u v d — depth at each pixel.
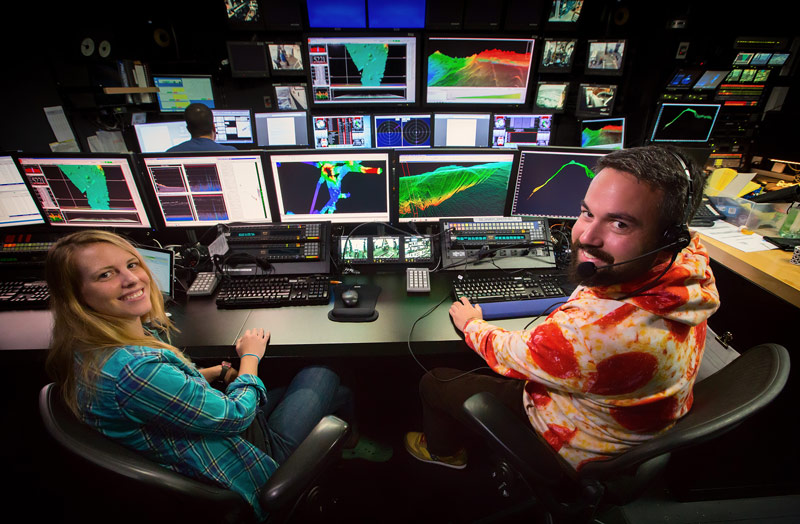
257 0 3.09
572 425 0.91
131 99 3.11
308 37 3.08
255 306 1.48
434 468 1.61
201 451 0.87
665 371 0.75
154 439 0.83
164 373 0.80
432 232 1.90
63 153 1.58
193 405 0.83
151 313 1.08
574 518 0.91
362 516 1.41
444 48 3.15
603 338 0.77
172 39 3.41
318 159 1.62
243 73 3.37
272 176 1.65
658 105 2.99
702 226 2.13
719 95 3.01
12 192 1.64
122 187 1.66
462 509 1.43
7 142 2.34
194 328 1.37
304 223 1.70
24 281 1.60
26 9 2.40
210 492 0.74
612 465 0.76
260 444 1.04
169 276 1.46
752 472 1.43
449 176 1.68
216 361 1.39
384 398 1.92
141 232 1.92
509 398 1.17
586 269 0.81
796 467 1.43
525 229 1.75
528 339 0.92
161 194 1.68
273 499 0.81
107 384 0.76
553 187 1.73
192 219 1.75
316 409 1.21
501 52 3.19
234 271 1.62
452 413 1.27
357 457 1.60
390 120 2.87
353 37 3.09
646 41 3.17
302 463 0.88
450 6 3.03
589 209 0.78
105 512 1.37
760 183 2.64
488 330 1.13
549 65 3.28
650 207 0.70
